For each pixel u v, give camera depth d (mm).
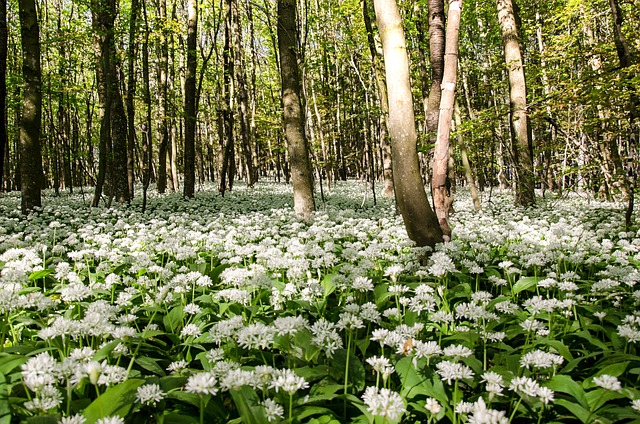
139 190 22391
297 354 3172
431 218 5809
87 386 2727
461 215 12320
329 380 2863
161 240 8625
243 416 2350
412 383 2770
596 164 9398
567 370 2986
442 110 6012
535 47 18219
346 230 7844
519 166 12742
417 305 3621
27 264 5152
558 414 2668
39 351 3008
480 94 26109
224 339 3107
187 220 10539
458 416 2564
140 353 3379
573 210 11852
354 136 33656
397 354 3121
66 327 2865
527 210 12664
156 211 13281
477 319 3562
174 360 3438
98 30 13164
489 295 3670
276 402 2590
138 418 2498
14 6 20578
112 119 16062
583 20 11438
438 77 9742
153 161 35438
